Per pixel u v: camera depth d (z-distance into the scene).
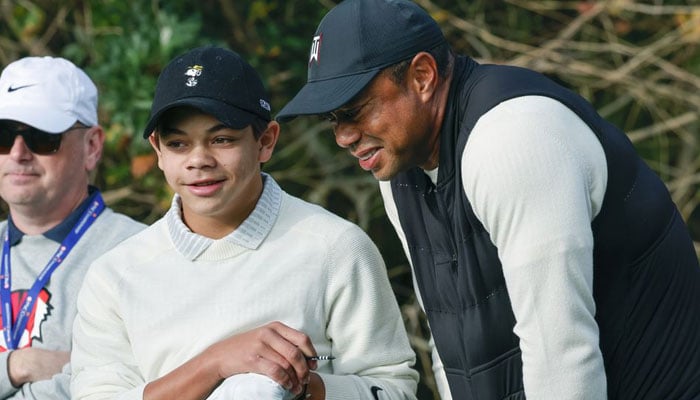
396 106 7.48
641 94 18.52
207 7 18.44
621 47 18.42
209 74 8.03
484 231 7.54
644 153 19.23
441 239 8.01
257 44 18.59
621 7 18.53
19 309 10.12
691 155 19.09
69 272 10.16
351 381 8.02
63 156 10.33
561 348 7.07
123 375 8.28
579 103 7.45
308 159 19.20
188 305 8.16
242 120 8.01
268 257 8.23
